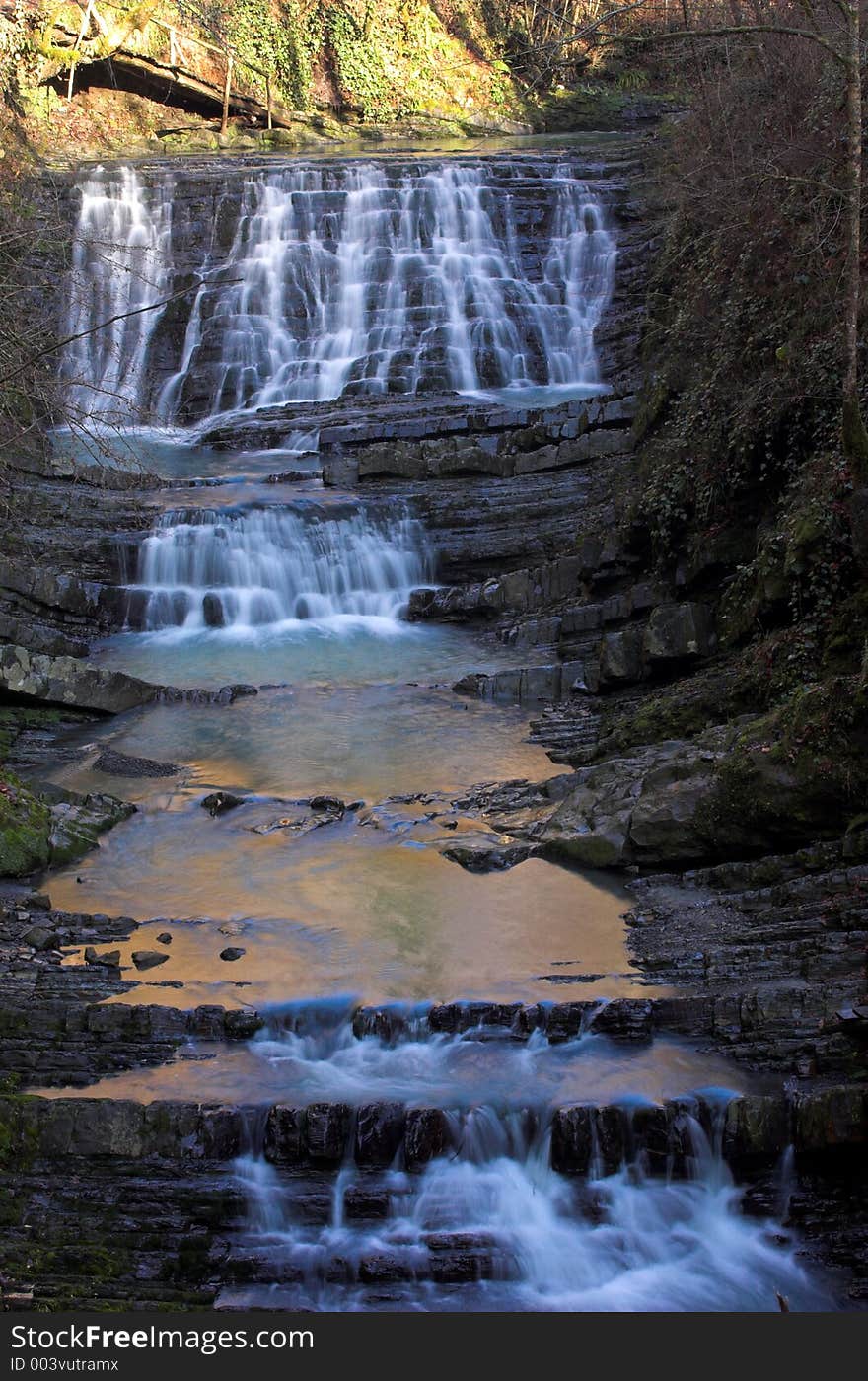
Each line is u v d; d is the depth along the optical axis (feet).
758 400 45.29
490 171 92.89
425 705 47.70
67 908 34.09
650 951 31.07
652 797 35.60
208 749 44.68
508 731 45.27
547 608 53.31
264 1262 23.66
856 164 37.73
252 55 116.47
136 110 110.83
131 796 41.19
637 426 57.98
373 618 56.49
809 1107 24.72
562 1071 27.02
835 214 45.50
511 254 90.22
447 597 55.52
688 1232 24.58
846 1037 26.27
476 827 38.34
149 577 56.95
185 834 38.73
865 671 33.04
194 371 84.69
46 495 58.39
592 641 49.60
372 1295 23.40
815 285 45.78
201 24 111.96
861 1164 24.88
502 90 123.54
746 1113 24.97
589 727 44.34
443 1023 28.45
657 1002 28.12
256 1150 25.64
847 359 37.81
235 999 29.37
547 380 84.99
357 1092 26.48
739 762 34.30
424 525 58.29
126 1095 26.37
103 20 104.27
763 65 60.95
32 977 30.17
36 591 53.21
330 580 57.31
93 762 43.47
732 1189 24.99
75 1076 27.32
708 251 61.05
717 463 46.57
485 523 57.98
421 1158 25.20
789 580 39.83
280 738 45.27
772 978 28.78
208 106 115.34
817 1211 24.70
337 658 52.49
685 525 47.93
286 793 40.96
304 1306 23.00
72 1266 23.62
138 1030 28.45
